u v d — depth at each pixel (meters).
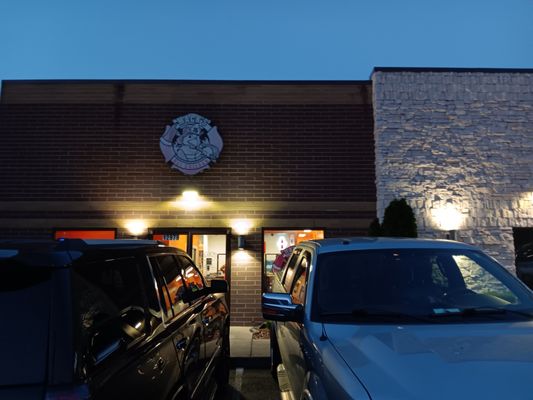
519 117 9.56
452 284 3.12
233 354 6.72
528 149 9.45
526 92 9.66
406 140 9.41
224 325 5.24
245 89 9.77
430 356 2.07
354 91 9.84
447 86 9.62
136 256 2.96
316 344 2.54
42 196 9.27
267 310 3.12
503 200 9.28
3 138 9.46
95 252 2.38
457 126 9.48
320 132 9.67
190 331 3.48
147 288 2.90
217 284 4.79
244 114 9.70
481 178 9.34
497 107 9.58
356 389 1.87
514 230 9.29
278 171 9.52
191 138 9.47
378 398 1.77
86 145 9.45
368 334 2.47
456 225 9.13
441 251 3.36
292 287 4.04
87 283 2.15
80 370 1.80
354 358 2.17
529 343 2.23
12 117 9.53
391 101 9.54
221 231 9.29
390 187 9.26
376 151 9.51
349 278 3.12
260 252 9.21
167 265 3.56
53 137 9.46
